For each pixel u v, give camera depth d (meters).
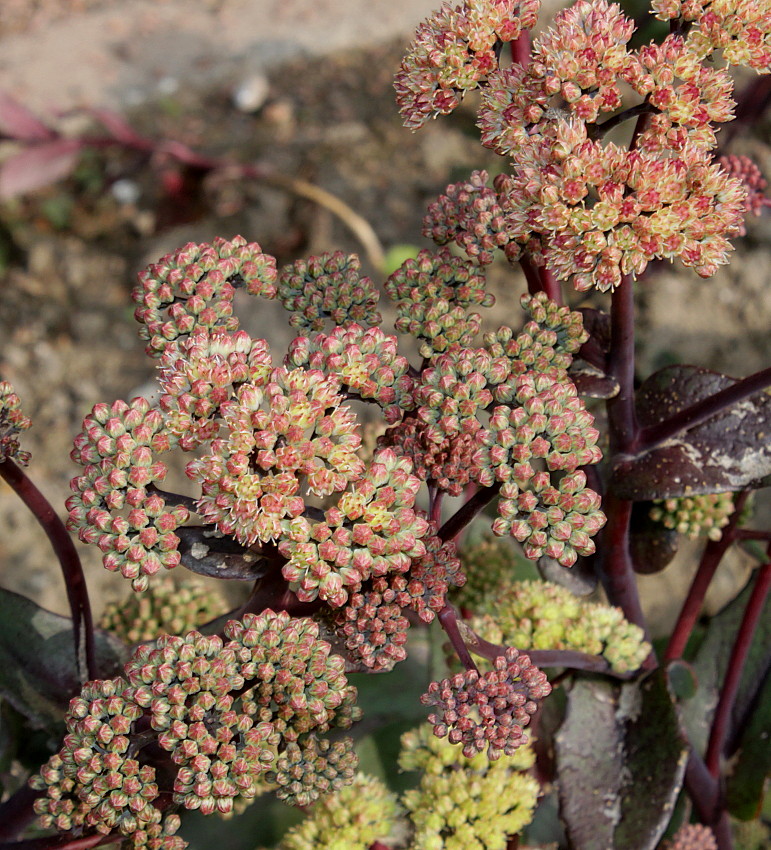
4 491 0.99
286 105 1.26
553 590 0.51
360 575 0.39
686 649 0.64
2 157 1.20
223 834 0.53
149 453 0.40
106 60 1.31
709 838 0.54
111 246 1.16
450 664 0.52
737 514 0.54
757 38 0.41
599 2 0.41
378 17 1.33
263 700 0.41
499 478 0.41
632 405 0.46
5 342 1.09
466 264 0.46
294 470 0.39
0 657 0.48
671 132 0.40
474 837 0.47
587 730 0.49
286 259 1.12
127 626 0.56
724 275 1.02
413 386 0.43
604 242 0.40
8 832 0.47
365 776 0.52
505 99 0.42
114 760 0.40
